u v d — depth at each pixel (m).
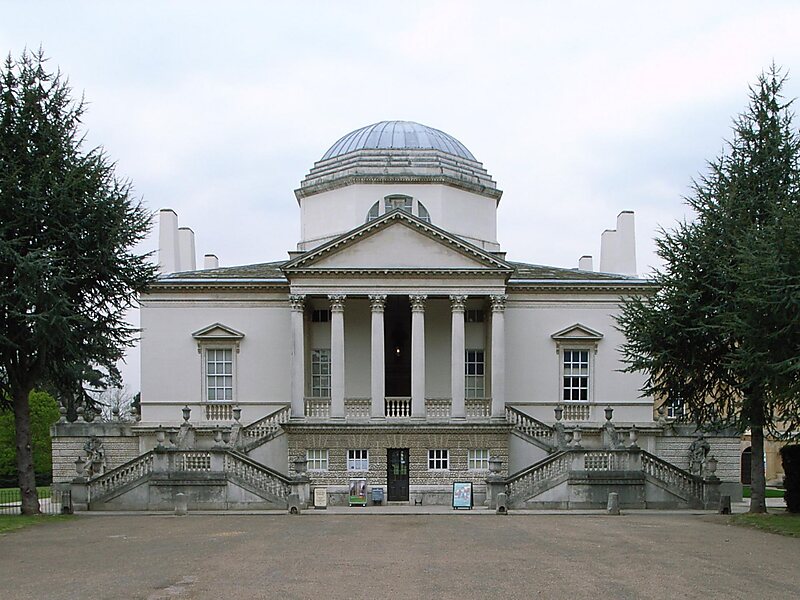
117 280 33.81
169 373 46.31
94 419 47.34
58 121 33.09
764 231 30.17
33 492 33.47
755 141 34.56
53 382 34.75
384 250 43.53
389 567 19.23
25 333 31.50
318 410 43.31
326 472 41.97
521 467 42.09
